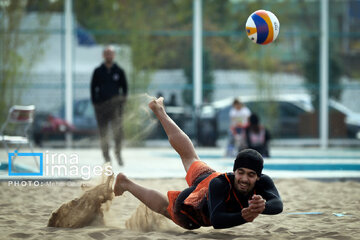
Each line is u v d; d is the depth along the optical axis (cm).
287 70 7019
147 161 4400
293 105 7025
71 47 6631
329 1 7081
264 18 2194
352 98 7150
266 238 1600
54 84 6612
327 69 7075
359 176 3300
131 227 1791
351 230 1720
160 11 6794
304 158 4953
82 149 5888
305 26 7056
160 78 6800
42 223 1883
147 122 6462
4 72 6469
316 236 1616
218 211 1511
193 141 6719
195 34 6825
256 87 6975
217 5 6888
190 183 1709
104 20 6694
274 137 6994
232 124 5262
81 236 1605
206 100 6812
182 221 1661
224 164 4041
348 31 7112
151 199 1728
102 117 3784
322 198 2544
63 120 6400
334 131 7088
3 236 1616
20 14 6500
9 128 6162
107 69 3800
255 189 1566
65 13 6606
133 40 6738
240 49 6925
